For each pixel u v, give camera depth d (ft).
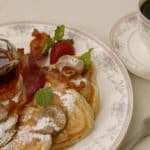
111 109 1.65
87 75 1.76
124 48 1.89
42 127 1.53
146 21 1.75
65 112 1.59
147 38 1.80
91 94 1.68
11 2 2.19
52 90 1.64
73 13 2.12
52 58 1.85
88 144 1.55
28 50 1.92
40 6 2.17
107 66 1.79
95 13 2.12
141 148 1.58
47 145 1.50
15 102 1.66
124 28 1.97
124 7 2.14
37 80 1.72
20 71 1.79
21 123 1.58
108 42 1.97
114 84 1.73
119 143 1.53
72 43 1.89
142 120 1.67
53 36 1.93
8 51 1.80
